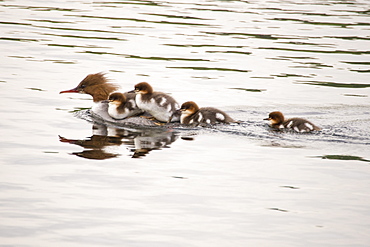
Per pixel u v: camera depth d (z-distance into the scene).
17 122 14.16
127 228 9.16
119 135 13.71
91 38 24.05
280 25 27.48
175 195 10.34
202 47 23.16
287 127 14.43
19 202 9.84
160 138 13.56
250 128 14.47
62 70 19.41
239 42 24.11
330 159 12.29
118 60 20.94
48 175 11.00
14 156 11.88
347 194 10.56
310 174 11.45
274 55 22.36
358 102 17.16
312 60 21.84
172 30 25.84
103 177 11.00
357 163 12.08
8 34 24.20
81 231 9.03
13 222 9.20
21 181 10.66
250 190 10.64
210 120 14.59
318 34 25.95
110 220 9.39
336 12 31.20
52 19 27.47
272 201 10.23
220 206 9.98
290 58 22.02
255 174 11.38
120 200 10.07
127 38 24.20
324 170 11.66
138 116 15.48
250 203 10.13
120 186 10.62
